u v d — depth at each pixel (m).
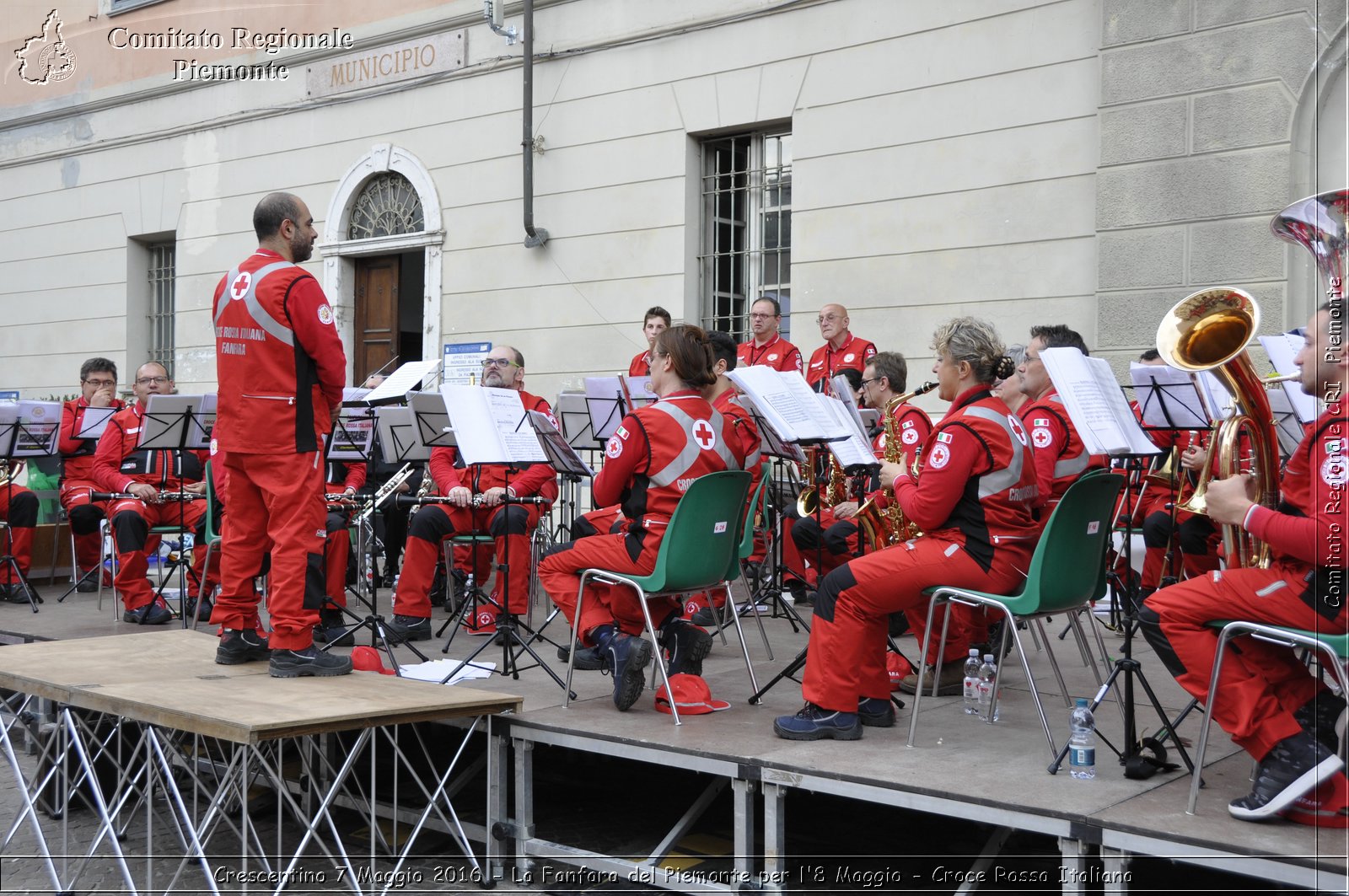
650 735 3.54
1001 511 3.43
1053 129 7.11
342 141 10.72
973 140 7.42
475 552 5.50
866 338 7.91
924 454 3.55
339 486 5.98
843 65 7.96
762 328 7.27
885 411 4.90
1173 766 3.17
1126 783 3.03
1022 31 7.21
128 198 12.26
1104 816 2.74
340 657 3.95
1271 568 2.80
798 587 6.47
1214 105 6.41
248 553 4.03
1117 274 6.78
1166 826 2.66
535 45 9.47
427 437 5.20
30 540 6.81
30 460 7.52
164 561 8.41
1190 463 4.53
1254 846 2.52
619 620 4.09
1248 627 2.69
